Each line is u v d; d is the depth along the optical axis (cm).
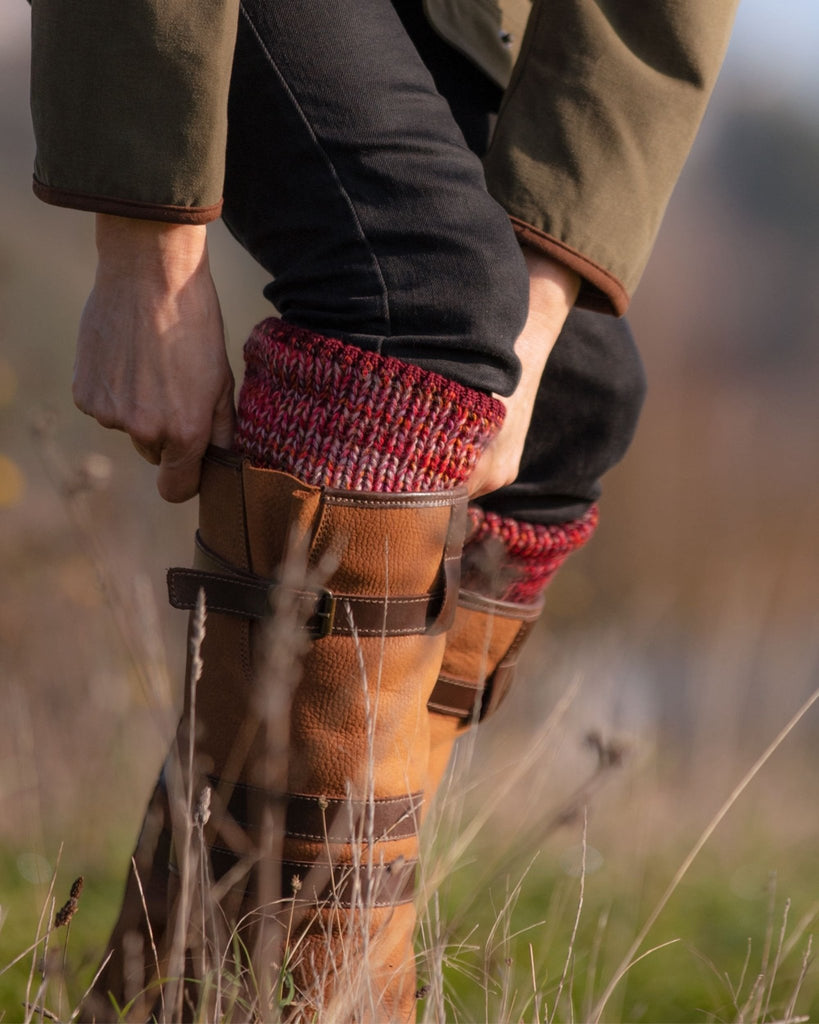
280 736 337
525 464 425
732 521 3209
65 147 325
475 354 334
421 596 345
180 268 336
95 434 1437
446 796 442
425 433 331
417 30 407
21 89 1911
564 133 369
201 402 343
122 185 322
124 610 472
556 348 416
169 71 316
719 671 1292
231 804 348
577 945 593
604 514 3184
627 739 444
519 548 421
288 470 337
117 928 388
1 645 1104
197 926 349
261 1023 334
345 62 338
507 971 404
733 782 1063
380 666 338
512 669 440
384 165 333
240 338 1967
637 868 711
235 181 354
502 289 334
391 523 332
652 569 3031
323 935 345
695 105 389
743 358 4925
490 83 418
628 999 556
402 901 361
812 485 3472
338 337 334
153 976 382
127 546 1288
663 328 4553
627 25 388
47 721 938
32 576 1170
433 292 330
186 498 368
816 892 749
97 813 771
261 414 343
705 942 635
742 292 5309
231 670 347
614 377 428
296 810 342
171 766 370
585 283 383
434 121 346
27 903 602
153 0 313
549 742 596
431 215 332
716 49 392
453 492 339
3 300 1466
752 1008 491
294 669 337
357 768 343
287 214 345
